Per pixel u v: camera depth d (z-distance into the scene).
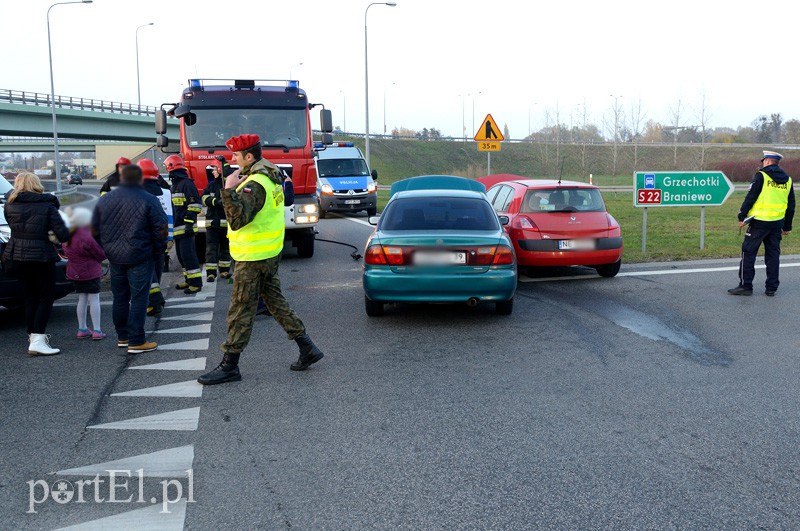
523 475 3.76
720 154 80.00
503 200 10.67
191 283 9.44
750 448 4.11
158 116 12.55
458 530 3.19
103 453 4.10
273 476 3.77
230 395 5.13
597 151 73.62
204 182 11.95
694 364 5.84
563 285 9.64
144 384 5.43
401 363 5.93
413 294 7.12
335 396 5.09
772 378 5.45
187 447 4.18
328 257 13.05
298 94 12.38
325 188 22.62
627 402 4.91
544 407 4.82
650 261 11.78
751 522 3.25
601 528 3.20
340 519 3.30
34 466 3.94
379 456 4.02
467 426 4.47
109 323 7.73
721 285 9.44
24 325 7.68
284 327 5.67
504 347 6.42
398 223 7.73
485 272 7.11
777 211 8.43
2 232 7.02
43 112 55.16
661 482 3.66
